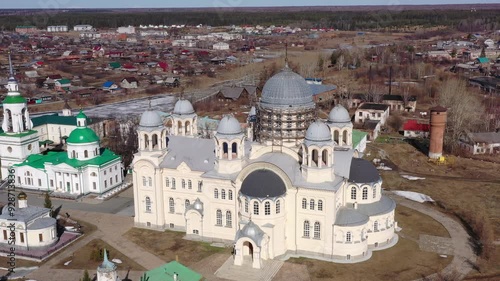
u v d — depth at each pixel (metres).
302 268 107.75
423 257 111.50
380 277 103.44
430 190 154.50
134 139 192.00
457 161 184.12
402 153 193.62
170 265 96.31
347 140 135.62
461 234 123.25
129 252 115.75
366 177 117.12
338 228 110.25
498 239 119.81
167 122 179.75
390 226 118.56
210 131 193.88
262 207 109.06
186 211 121.44
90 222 132.75
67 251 116.19
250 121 144.38
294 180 112.81
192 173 122.81
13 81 161.75
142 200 128.38
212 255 114.00
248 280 103.38
